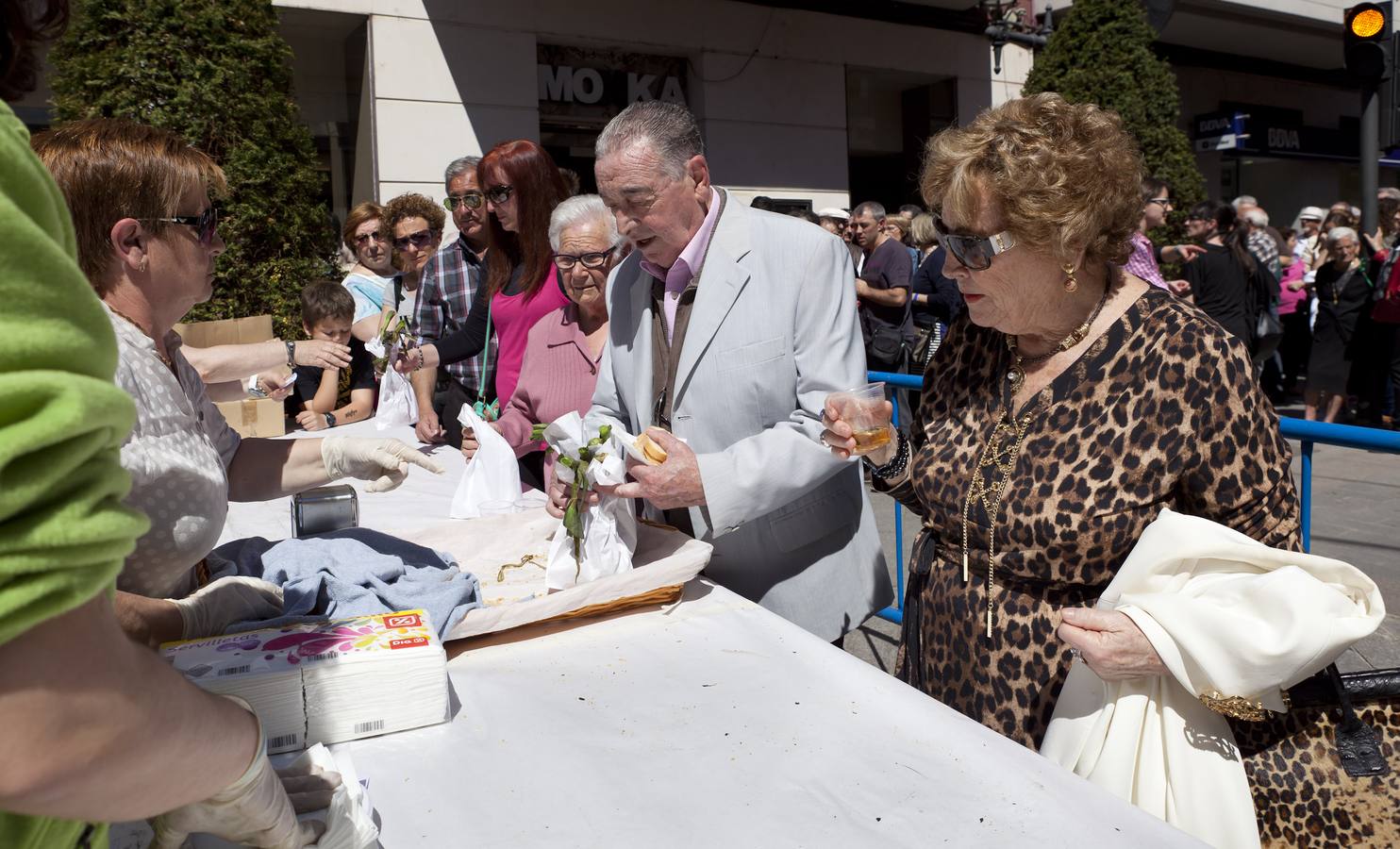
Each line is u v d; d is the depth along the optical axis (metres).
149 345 1.32
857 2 10.52
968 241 1.54
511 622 1.58
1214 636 1.30
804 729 1.26
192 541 1.33
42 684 0.55
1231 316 7.52
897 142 11.73
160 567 1.31
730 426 2.03
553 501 1.79
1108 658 1.36
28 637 0.55
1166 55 14.31
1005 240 1.52
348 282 5.35
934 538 1.82
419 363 3.65
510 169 3.19
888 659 3.70
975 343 1.80
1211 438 1.46
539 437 1.78
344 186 8.89
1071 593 1.58
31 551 0.53
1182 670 1.32
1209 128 15.02
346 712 1.25
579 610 1.65
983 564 1.66
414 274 4.93
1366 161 6.86
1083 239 1.50
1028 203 1.47
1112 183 1.50
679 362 2.06
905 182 11.79
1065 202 1.47
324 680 1.23
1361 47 6.64
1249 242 9.30
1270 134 15.87
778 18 10.17
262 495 1.79
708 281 2.03
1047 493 1.56
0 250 0.53
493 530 2.07
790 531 2.08
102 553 0.56
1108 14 10.38
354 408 4.64
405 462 1.75
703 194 2.06
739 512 1.82
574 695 1.39
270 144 6.10
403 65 8.39
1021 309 1.58
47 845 0.65
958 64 11.38
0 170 0.56
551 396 2.88
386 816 1.09
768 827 1.04
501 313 3.38
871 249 7.59
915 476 1.78
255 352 2.87
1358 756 1.41
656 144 1.96
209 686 1.18
